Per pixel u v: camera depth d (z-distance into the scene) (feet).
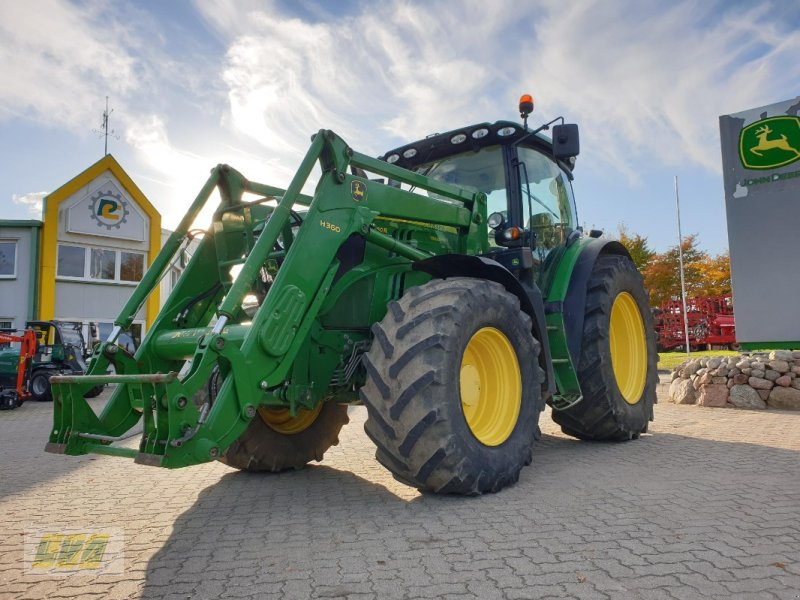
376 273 12.89
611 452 15.34
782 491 10.94
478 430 11.76
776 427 18.85
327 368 12.05
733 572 7.17
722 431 18.43
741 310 28.66
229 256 12.82
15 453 18.69
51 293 61.21
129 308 11.65
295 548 8.59
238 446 13.70
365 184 12.25
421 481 10.51
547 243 16.99
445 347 10.39
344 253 12.31
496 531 8.94
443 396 10.26
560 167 18.95
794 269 27.55
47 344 44.45
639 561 7.57
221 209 12.78
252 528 9.73
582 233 19.67
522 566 7.52
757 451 14.92
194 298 12.63
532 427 12.26
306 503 11.31
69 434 10.27
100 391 34.94
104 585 7.50
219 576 7.63
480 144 16.25
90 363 10.82
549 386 13.50
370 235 12.12
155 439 8.98
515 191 15.65
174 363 12.14
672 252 84.58
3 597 7.23
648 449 15.66
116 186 65.72
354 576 7.41
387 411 10.33
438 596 6.73
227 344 9.64
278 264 11.94
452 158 16.93
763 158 28.45
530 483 12.00
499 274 12.75
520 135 15.71
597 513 9.73
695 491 11.03
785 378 23.48
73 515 10.86
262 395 10.07
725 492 10.92
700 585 6.82
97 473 14.88
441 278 13.19
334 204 11.55
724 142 29.48
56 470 15.39
